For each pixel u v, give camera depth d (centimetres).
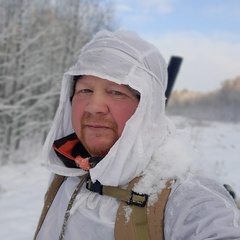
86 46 139
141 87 121
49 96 1509
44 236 145
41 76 1502
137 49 130
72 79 150
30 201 777
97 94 125
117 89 124
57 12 1697
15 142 1366
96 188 128
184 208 106
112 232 119
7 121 1388
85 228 126
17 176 1080
